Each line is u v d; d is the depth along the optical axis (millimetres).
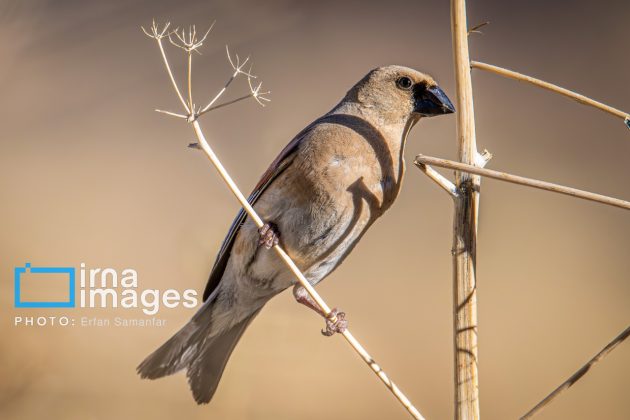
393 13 22875
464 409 5695
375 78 8055
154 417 11086
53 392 11328
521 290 14844
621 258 15773
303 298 8078
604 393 12344
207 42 20312
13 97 18875
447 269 15250
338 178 7531
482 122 19141
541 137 18625
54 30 19344
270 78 19891
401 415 11836
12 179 17141
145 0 20500
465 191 5832
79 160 17938
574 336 13562
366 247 15852
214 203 16016
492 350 13258
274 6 21609
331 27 22078
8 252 14172
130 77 19516
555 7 23281
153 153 18016
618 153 18266
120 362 11742
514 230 16344
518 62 20953
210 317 8266
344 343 12953
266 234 7574
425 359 12984
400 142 8008
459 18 5852
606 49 21469
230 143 18000
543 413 11930
